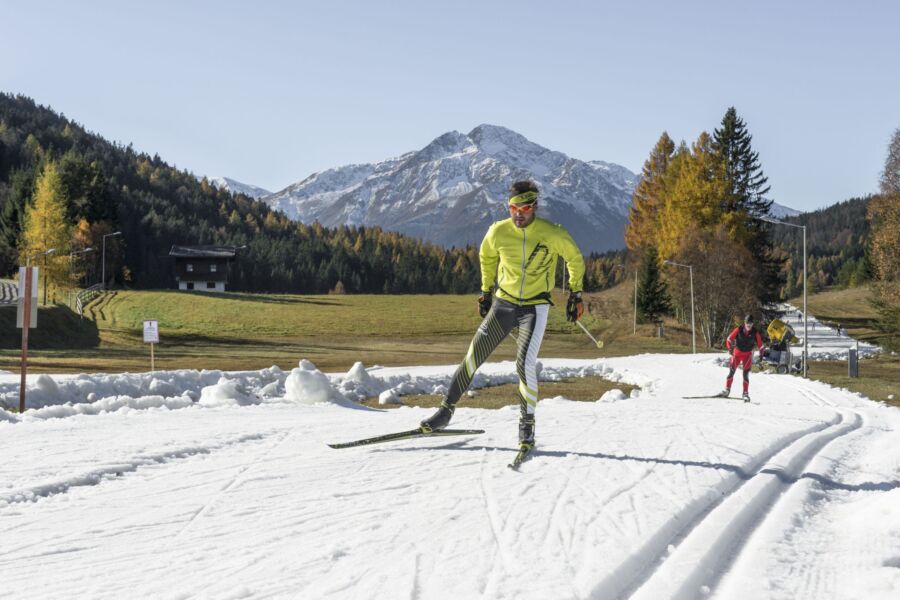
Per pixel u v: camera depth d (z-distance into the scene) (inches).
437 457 236.5
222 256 5585.6
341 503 179.2
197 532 156.3
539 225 239.3
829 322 4527.6
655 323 3403.1
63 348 2242.9
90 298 3649.1
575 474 213.2
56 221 3319.4
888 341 2420.0
